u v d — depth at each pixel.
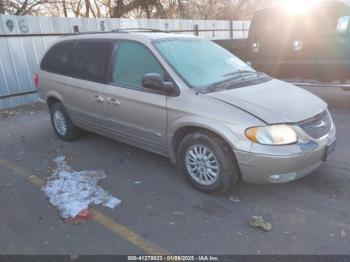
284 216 3.56
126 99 4.55
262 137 3.49
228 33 16.75
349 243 3.11
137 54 4.56
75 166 5.01
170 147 4.27
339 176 4.32
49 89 5.98
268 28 7.92
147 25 12.10
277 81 4.64
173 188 4.24
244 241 3.21
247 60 8.48
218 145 3.74
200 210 3.74
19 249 3.23
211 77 4.32
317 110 3.89
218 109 3.72
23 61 9.12
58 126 6.15
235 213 3.66
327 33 6.98
